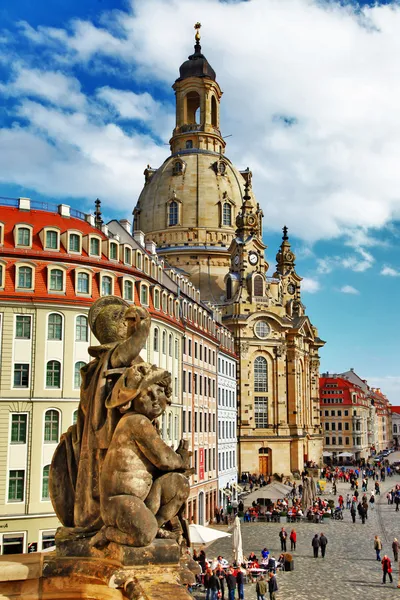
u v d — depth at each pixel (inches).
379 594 1549.0
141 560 279.7
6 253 2042.3
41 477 1942.7
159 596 253.3
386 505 3454.7
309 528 2677.2
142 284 2333.9
